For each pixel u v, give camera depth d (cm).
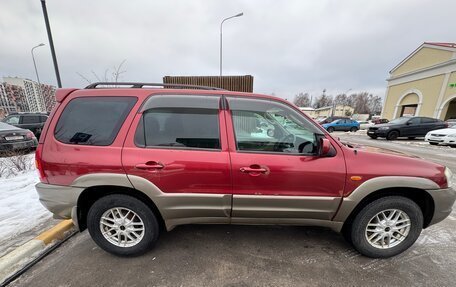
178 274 213
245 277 210
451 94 1850
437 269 221
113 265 223
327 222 233
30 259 228
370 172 216
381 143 1233
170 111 221
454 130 1071
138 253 236
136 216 230
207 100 226
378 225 234
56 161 214
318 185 217
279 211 224
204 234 276
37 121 997
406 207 226
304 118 228
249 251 246
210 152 215
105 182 212
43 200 221
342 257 239
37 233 269
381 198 227
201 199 220
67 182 215
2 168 479
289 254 242
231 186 217
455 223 311
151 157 211
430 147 1064
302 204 222
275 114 228
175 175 213
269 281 206
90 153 213
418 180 218
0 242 251
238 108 226
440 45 1930
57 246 251
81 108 221
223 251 246
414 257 239
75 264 224
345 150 221
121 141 214
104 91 225
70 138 217
